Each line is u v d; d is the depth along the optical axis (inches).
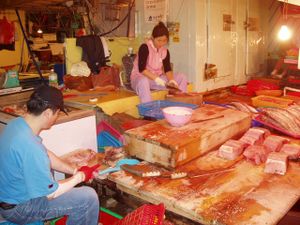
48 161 84.9
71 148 134.5
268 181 90.7
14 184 83.9
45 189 83.7
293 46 263.9
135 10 251.4
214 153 109.3
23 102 169.2
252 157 103.2
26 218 86.7
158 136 103.0
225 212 75.5
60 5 249.1
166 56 206.2
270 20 305.9
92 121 140.9
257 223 71.2
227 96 257.3
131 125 148.1
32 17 346.6
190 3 222.7
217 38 245.0
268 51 312.7
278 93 232.8
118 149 122.5
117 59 244.5
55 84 207.5
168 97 181.0
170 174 94.7
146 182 92.0
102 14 280.1
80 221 94.0
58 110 88.6
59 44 353.1
